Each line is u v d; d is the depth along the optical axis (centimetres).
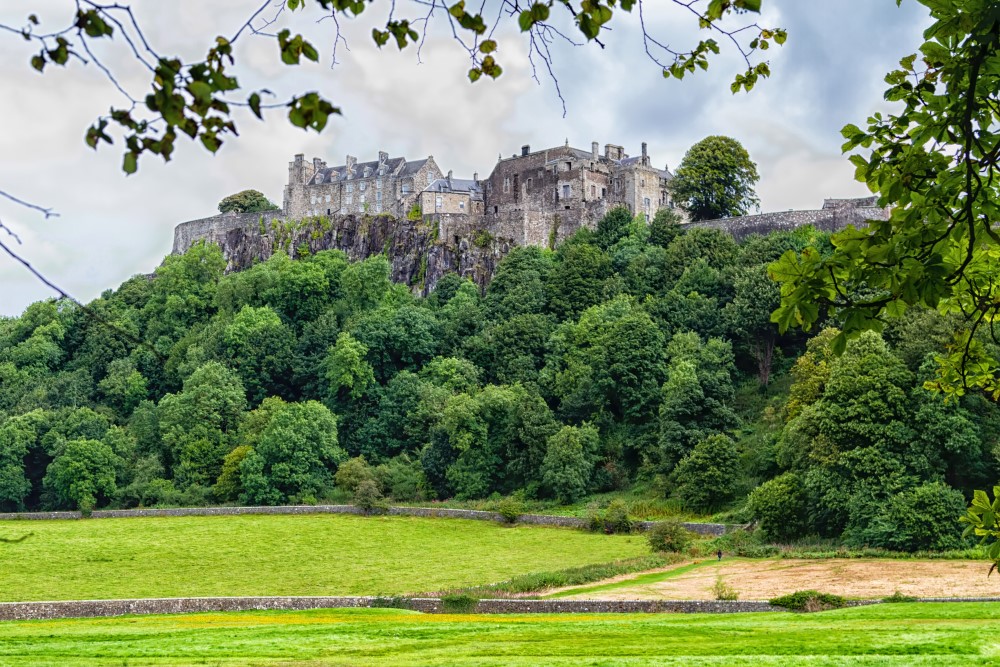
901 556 6981
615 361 11162
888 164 1216
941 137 1162
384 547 8912
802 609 5109
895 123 1225
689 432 9988
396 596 6216
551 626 4212
